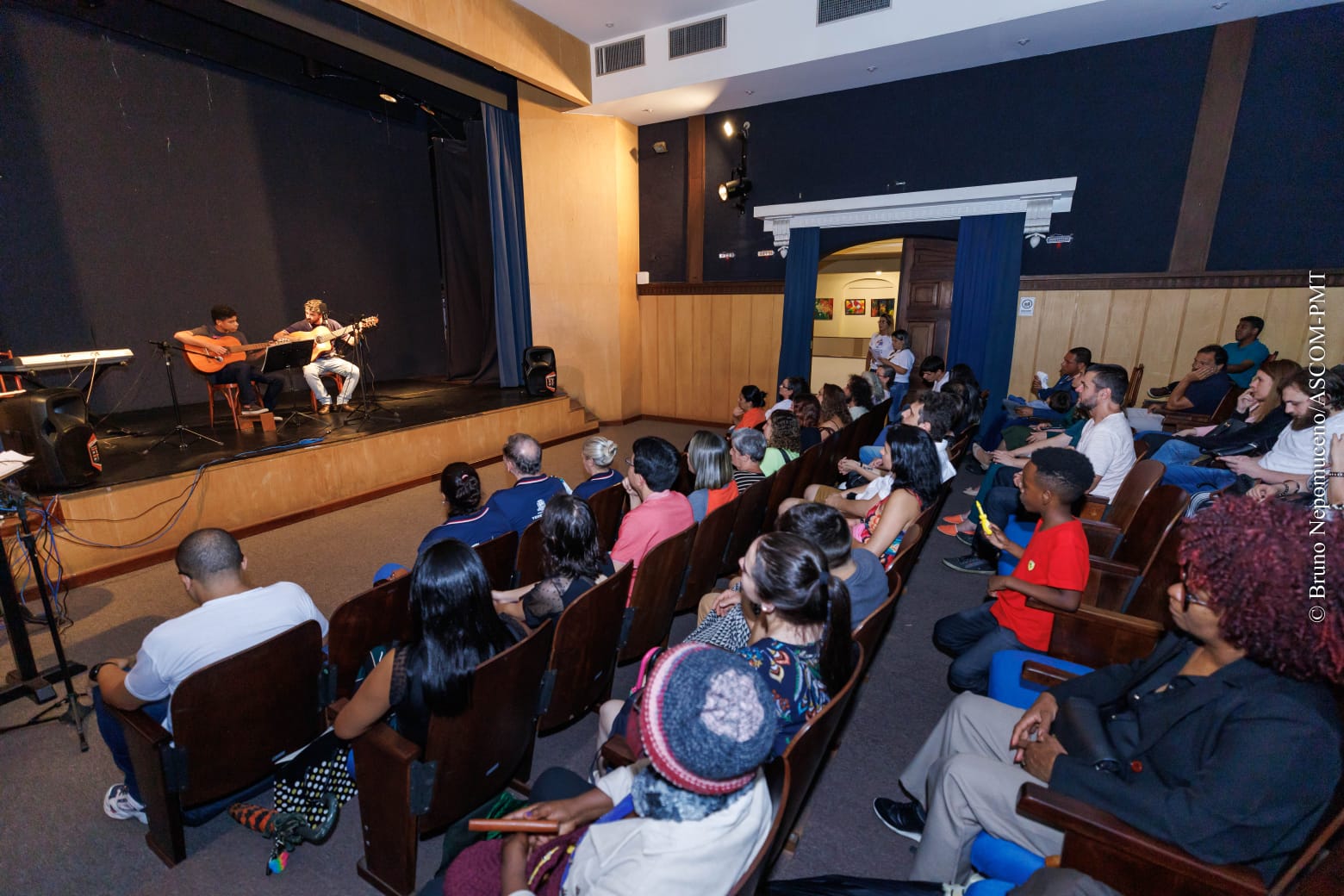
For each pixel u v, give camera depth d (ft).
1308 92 14.84
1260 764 2.88
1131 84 16.51
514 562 8.01
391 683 4.10
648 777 2.50
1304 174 15.15
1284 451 8.02
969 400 13.87
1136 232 17.07
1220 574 3.08
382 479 15.74
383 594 6.20
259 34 16.12
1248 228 15.88
